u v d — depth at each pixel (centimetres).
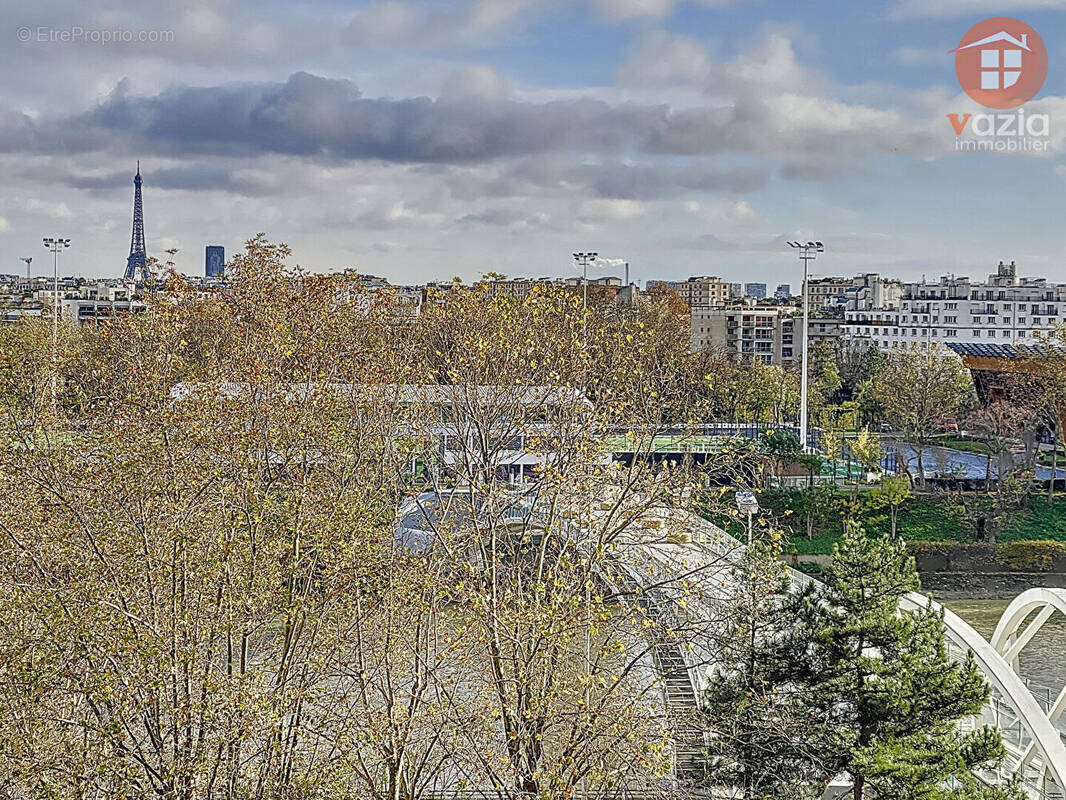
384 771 2581
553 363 3191
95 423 2633
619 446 3472
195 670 2273
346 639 2636
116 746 2227
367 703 2455
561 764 2469
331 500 2684
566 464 2833
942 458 8994
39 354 3419
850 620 2777
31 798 2148
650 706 2683
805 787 2750
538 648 2572
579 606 2625
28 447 2450
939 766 2534
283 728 2445
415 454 3192
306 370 3005
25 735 2141
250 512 2594
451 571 2794
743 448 4209
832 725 2748
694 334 16112
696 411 3697
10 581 2325
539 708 2448
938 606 3409
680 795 2566
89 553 2361
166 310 2984
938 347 12050
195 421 2578
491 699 2555
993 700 3512
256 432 2708
